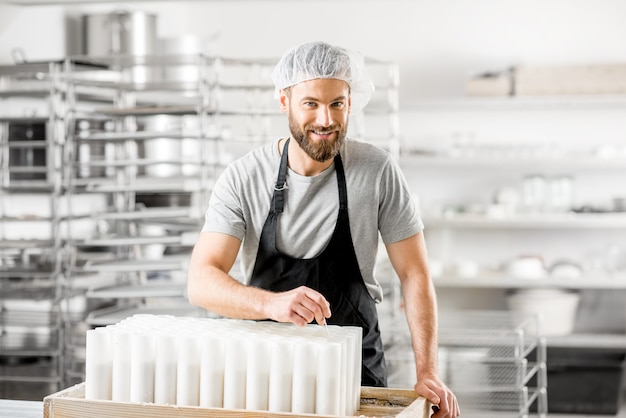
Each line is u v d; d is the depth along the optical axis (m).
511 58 6.95
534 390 6.04
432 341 2.56
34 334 5.44
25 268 5.30
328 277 2.71
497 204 6.86
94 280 5.68
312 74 2.51
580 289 7.06
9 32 5.74
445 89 7.03
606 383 6.28
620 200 6.67
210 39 6.12
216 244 2.65
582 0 6.88
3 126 5.46
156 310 5.11
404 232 2.73
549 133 7.00
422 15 7.03
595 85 6.51
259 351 2.00
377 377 2.73
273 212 2.68
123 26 5.92
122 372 2.06
